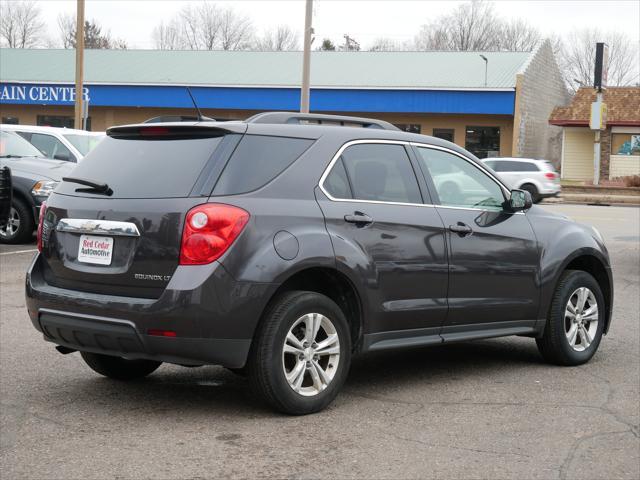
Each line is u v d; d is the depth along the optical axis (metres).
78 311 5.07
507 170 29.23
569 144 41.88
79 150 15.26
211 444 4.66
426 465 4.40
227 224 4.83
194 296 4.73
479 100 38.62
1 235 13.89
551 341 6.68
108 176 5.30
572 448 4.72
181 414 5.23
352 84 39.50
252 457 4.46
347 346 5.36
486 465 4.42
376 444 4.72
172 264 4.84
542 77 43.38
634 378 6.41
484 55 44.31
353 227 5.38
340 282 5.42
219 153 5.04
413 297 5.71
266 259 4.90
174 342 4.79
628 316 9.07
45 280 5.44
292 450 4.59
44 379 6.05
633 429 5.10
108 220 5.08
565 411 5.46
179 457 4.45
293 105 39.88
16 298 9.23
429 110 38.97
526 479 4.23
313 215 5.19
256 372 5.00
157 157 5.21
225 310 4.80
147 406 5.41
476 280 6.09
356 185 5.52
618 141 40.94
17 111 44.28
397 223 5.62
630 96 41.19
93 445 4.62
